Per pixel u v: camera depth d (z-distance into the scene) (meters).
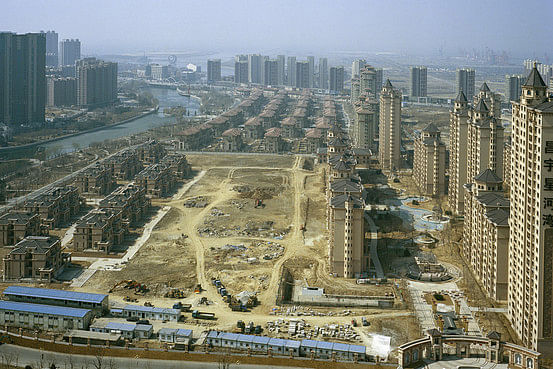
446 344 189.38
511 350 179.62
